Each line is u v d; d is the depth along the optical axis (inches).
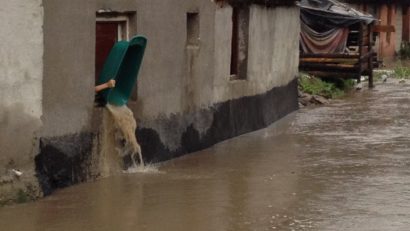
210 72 534.3
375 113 728.3
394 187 407.2
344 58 969.5
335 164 470.0
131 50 424.8
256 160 482.9
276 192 394.6
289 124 659.4
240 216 348.5
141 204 365.7
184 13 493.0
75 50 390.0
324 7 1055.6
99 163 413.4
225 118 564.1
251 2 604.4
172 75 481.1
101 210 353.1
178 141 490.6
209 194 387.9
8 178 350.6
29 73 357.1
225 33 560.1
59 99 379.2
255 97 625.3
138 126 445.1
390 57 1573.6
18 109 352.5
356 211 358.3
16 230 321.1
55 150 377.7
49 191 374.9
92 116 405.7
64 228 325.4
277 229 329.1
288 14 725.3
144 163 452.1
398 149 524.7
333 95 888.9
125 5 430.0
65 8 380.5
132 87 430.9
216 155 500.7
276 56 687.1
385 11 1549.0
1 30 341.4
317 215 350.9
